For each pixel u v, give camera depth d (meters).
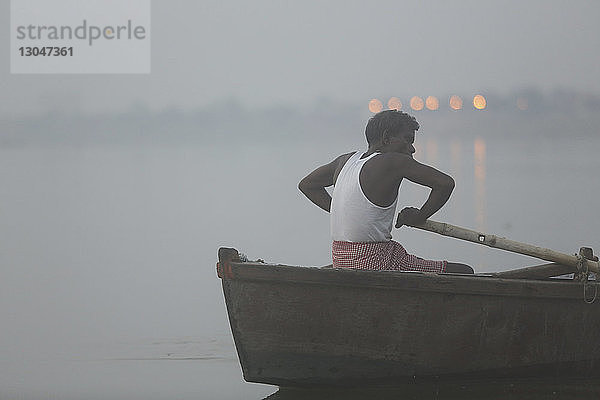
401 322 15.07
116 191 57.72
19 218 44.19
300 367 15.12
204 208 47.22
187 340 19.64
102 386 16.09
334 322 14.89
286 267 14.58
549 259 16.34
